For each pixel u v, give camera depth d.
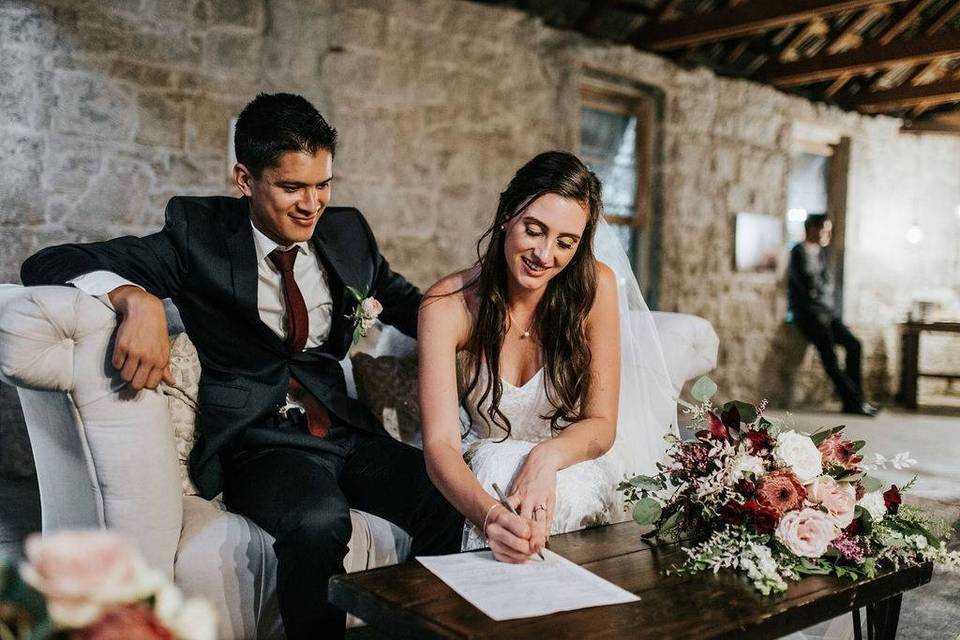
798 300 7.23
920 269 8.70
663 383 2.41
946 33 6.01
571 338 2.00
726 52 6.97
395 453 2.12
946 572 2.80
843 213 8.12
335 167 4.83
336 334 2.20
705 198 6.86
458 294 2.00
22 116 3.78
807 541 1.54
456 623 1.23
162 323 1.72
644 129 6.61
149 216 4.16
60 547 0.67
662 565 1.56
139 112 4.10
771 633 1.34
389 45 4.98
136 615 0.67
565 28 5.92
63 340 1.66
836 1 5.11
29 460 3.78
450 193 5.33
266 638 1.91
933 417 7.11
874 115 8.17
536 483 1.70
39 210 3.85
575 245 1.86
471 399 2.07
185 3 4.20
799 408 7.44
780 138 7.38
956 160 8.82
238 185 2.03
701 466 1.67
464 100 5.34
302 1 4.60
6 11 3.71
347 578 1.41
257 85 4.48
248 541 1.87
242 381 2.05
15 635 0.68
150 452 1.76
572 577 1.46
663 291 6.64
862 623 2.18
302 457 2.01
